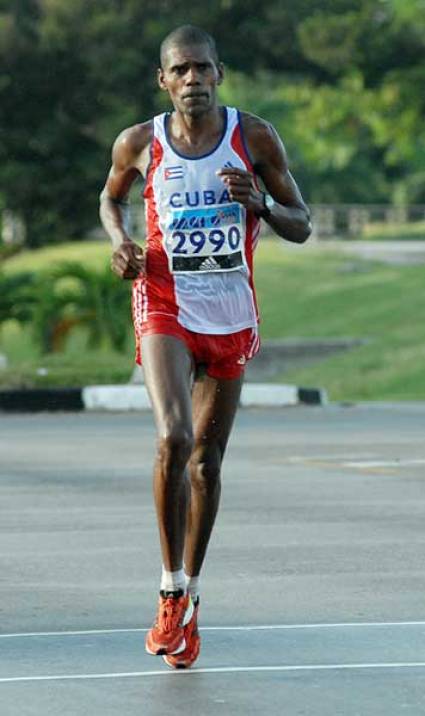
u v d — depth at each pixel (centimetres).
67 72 16762
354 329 10544
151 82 16912
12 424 5812
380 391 8544
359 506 3588
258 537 3153
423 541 3108
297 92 18075
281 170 2148
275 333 10781
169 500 1997
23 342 10912
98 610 2438
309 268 13812
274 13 16688
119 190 2195
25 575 2750
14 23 16638
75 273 8600
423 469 4291
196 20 16662
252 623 2322
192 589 2081
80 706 1833
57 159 17638
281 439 5125
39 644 2180
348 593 2564
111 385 6769
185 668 2020
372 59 16062
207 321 2100
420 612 2406
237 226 2125
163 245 2116
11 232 18138
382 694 1884
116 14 16600
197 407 2116
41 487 3962
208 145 2120
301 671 2003
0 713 1803
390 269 13450
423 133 18000
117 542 3111
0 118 17138
